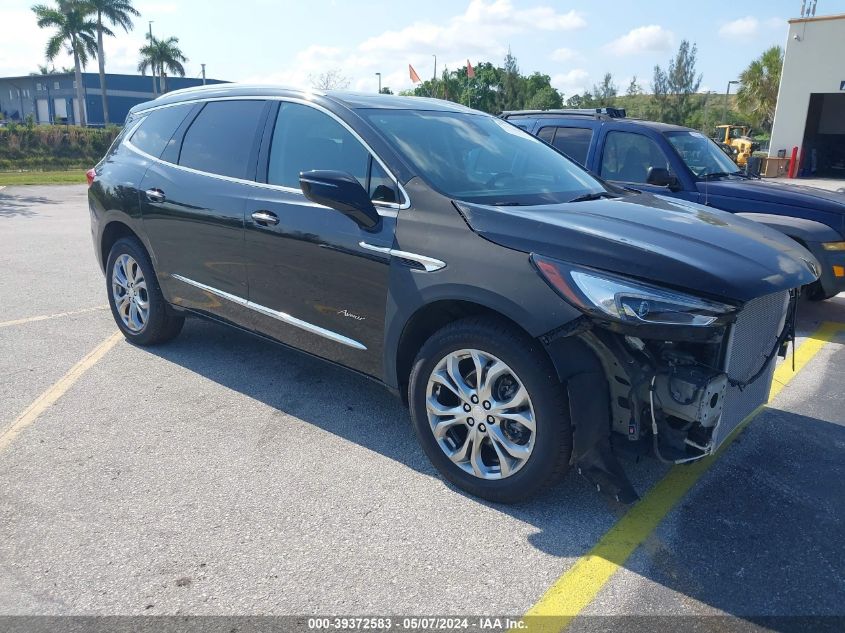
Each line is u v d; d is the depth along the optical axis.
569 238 3.03
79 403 4.37
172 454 3.75
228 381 4.77
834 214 6.27
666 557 2.96
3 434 3.93
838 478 3.63
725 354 2.97
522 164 4.13
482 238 3.18
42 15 63.22
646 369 2.90
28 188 20.95
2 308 6.53
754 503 3.38
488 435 3.24
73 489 3.38
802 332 6.30
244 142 4.39
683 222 3.46
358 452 3.81
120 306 5.46
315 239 3.79
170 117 5.04
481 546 3.01
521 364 3.03
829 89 26.36
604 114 7.90
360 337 3.71
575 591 2.74
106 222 5.33
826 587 2.79
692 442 3.01
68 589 2.69
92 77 87.00
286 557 2.91
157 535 3.04
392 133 3.80
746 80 41.91
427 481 3.53
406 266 3.40
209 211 4.41
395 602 2.66
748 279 2.89
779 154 28.06
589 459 3.00
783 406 4.56
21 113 95.94
